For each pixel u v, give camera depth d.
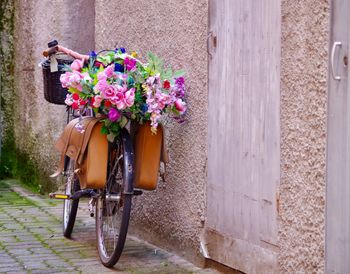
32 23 13.89
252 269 7.22
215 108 7.86
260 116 7.04
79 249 9.05
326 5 6.02
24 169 14.53
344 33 5.84
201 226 8.17
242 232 7.41
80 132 8.24
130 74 7.97
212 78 7.91
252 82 7.16
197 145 8.23
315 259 6.24
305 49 6.29
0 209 11.84
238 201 7.46
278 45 6.71
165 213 8.95
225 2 7.61
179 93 8.34
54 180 13.02
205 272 7.92
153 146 8.24
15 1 14.86
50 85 9.08
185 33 8.45
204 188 8.12
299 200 6.43
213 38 7.87
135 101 8.02
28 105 14.30
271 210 6.88
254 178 7.17
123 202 7.89
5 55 15.13
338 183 5.94
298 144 6.41
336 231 5.97
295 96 6.43
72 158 8.40
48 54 8.66
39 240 9.56
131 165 7.94
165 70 8.90
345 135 5.84
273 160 6.83
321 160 6.12
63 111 12.83
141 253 8.83
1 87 15.16
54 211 11.63
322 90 6.09
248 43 7.21
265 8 6.91
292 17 6.45
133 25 9.84
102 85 7.78
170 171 8.83
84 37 12.69
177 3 8.62
